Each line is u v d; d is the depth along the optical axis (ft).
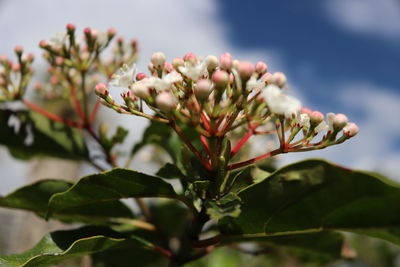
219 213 0.79
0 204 0.98
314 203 0.80
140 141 1.07
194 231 0.88
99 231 0.91
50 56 1.07
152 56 0.85
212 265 1.57
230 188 0.85
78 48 1.05
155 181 0.86
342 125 0.82
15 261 0.83
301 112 0.88
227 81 0.79
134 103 0.84
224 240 0.93
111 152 1.08
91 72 1.13
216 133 0.82
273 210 0.83
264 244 1.02
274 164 1.19
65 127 1.12
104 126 1.06
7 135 1.10
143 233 1.02
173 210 1.22
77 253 0.86
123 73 0.87
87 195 0.87
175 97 0.83
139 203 1.07
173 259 0.93
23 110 1.11
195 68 0.82
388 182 0.75
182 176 0.87
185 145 0.87
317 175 0.79
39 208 0.99
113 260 1.14
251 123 0.86
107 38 1.06
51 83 1.18
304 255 1.13
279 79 0.83
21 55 1.06
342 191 0.78
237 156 1.15
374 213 0.78
